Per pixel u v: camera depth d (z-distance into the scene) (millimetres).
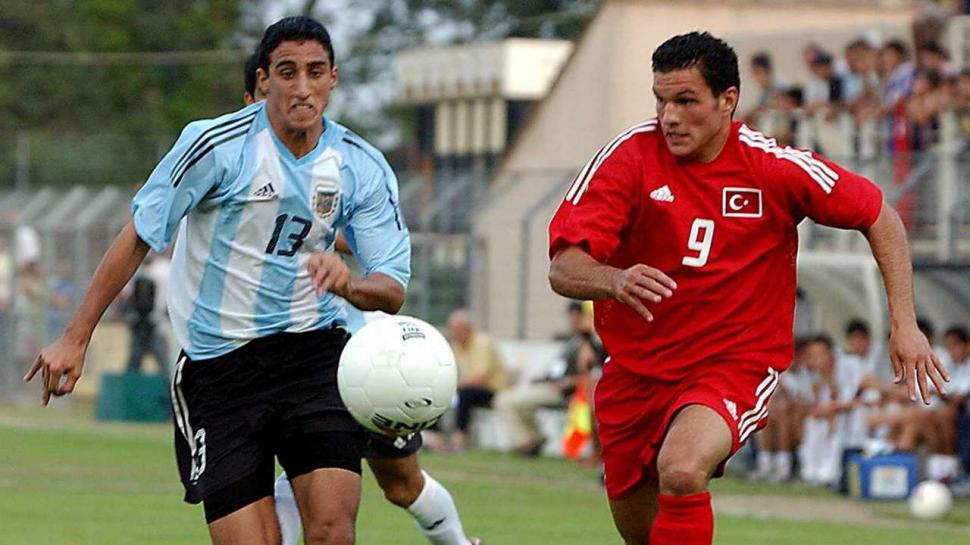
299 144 25172
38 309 100750
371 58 178375
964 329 57562
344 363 25594
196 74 152125
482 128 113062
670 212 24375
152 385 86688
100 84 153125
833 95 73312
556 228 24391
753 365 24750
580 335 67375
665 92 23797
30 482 55375
